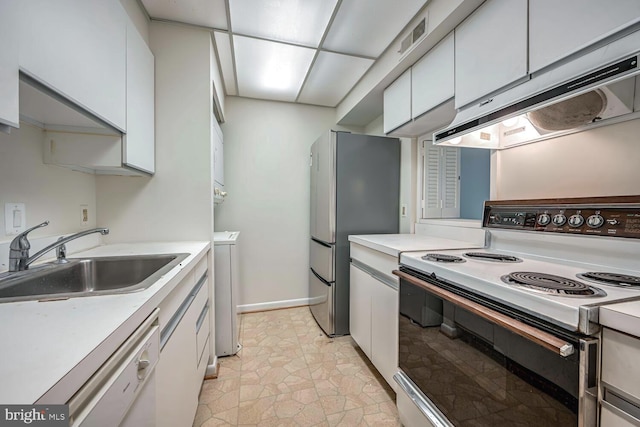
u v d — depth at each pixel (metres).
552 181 1.21
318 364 1.86
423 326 1.18
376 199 2.32
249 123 2.82
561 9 0.91
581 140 1.10
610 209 0.95
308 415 1.40
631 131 0.94
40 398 0.34
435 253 1.35
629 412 0.56
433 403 1.10
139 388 0.62
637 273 0.88
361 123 3.07
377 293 1.64
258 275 2.88
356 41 1.85
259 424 1.34
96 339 0.48
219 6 1.55
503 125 1.38
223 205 2.78
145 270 1.24
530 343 0.73
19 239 0.94
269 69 2.23
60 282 1.06
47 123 1.14
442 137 1.35
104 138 1.24
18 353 0.43
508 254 1.31
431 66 1.59
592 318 0.60
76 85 0.88
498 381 0.83
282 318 2.66
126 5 1.38
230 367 1.83
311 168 2.84
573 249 1.06
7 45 0.61
